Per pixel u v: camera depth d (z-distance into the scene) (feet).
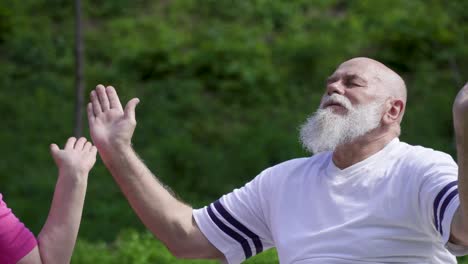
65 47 71.26
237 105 64.64
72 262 35.81
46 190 53.01
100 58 69.87
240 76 66.59
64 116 62.18
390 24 72.18
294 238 17.80
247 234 19.03
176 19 75.15
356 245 17.11
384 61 68.44
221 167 56.08
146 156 56.59
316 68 67.92
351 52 69.21
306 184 18.07
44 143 59.41
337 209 17.42
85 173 16.87
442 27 70.38
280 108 64.28
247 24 74.64
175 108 63.31
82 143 17.31
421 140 58.13
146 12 76.84
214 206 19.07
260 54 68.64
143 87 66.39
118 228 46.19
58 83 66.44
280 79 66.85
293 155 56.95
